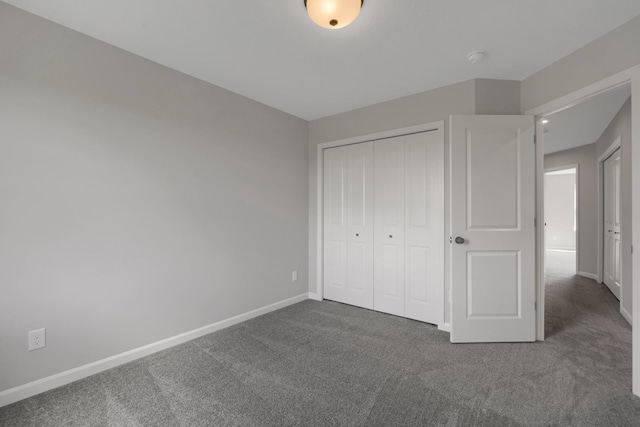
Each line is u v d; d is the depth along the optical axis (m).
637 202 1.81
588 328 2.85
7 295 1.75
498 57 2.32
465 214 2.56
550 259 7.14
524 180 2.53
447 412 1.65
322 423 1.57
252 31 1.99
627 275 3.10
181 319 2.56
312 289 3.84
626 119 3.23
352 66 2.46
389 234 3.23
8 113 1.75
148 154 2.35
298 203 3.72
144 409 1.69
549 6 1.75
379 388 1.88
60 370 1.93
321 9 1.60
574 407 1.69
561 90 2.33
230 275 2.95
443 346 2.47
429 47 2.18
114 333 2.17
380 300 3.31
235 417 1.62
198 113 2.68
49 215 1.89
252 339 2.62
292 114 3.62
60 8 1.77
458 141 2.56
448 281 2.81
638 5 1.74
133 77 2.26
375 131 3.27
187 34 2.03
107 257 2.13
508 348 2.43
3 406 1.72
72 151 1.98
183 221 2.57
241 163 3.05
